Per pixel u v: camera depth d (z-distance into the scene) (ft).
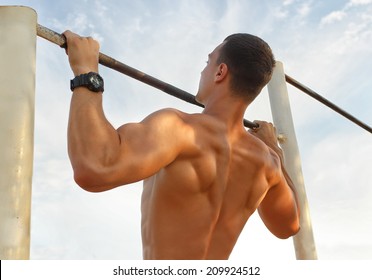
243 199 5.60
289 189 6.64
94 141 4.18
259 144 5.97
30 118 4.49
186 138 4.94
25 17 4.75
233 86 5.61
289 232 6.95
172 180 4.98
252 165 5.69
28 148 4.36
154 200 5.10
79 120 4.26
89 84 4.47
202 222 5.12
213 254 5.33
